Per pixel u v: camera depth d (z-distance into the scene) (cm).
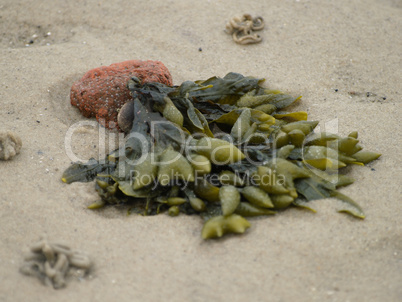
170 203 52
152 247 50
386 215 51
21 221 51
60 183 54
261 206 52
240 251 49
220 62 68
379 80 66
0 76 64
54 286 47
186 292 47
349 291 47
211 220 50
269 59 68
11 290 47
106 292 47
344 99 63
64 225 51
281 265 48
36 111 61
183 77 66
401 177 54
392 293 47
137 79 58
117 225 51
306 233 50
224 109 60
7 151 55
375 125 60
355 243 50
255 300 47
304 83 65
